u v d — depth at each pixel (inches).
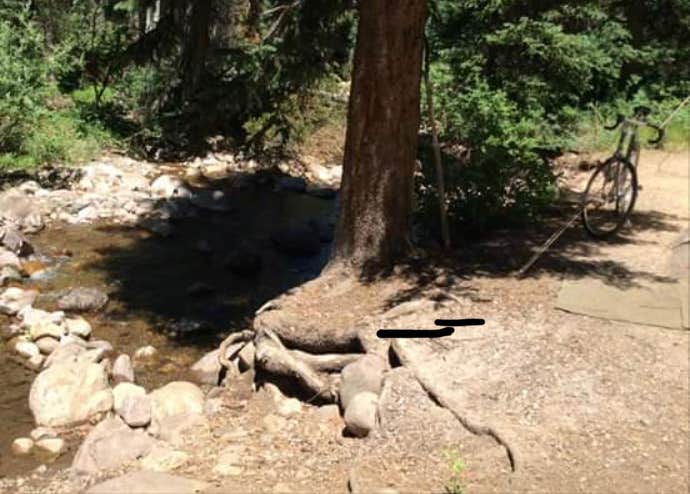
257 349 276.8
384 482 198.5
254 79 530.3
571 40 452.4
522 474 194.2
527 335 260.4
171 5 427.8
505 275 312.0
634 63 563.8
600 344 254.7
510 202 379.9
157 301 393.7
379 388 242.8
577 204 423.5
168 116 621.0
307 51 485.4
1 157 589.3
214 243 492.7
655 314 274.8
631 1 493.7
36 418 273.1
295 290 311.3
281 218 561.6
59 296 390.9
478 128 376.8
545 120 515.5
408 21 296.4
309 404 257.8
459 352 253.0
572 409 222.5
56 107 717.9
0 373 309.3
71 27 825.5
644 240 361.1
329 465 214.7
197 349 342.6
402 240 318.7
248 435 240.1
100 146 685.9
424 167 363.9
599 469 197.2
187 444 237.1
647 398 227.8
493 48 474.9
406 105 306.7
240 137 632.4
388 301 292.5
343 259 313.9
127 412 258.7
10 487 228.4
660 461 200.8
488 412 221.6
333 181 690.8
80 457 232.5
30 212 500.7
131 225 517.7
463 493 188.4
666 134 576.4
